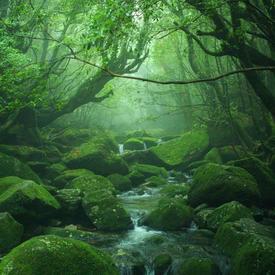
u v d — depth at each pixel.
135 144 30.41
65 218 12.62
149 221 12.32
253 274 7.64
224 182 12.70
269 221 11.95
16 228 10.39
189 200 13.74
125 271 8.91
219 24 11.70
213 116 23.58
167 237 11.04
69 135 25.08
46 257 6.49
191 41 19.38
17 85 15.50
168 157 23.86
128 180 19.22
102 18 7.27
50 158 20.69
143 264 9.16
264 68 5.73
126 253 9.65
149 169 21.91
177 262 9.06
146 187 18.98
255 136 21.92
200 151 23.58
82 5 16.27
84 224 12.47
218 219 11.20
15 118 17.72
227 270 8.70
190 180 20.72
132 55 20.62
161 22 16.97
